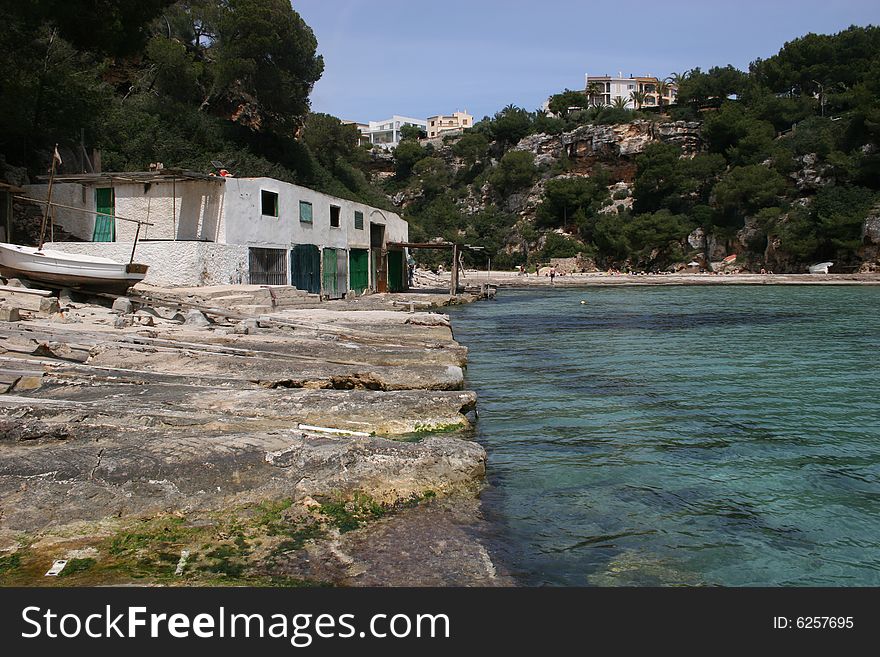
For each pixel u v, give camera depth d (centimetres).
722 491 734
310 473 650
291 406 902
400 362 1292
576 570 545
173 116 4797
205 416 797
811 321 2766
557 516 656
